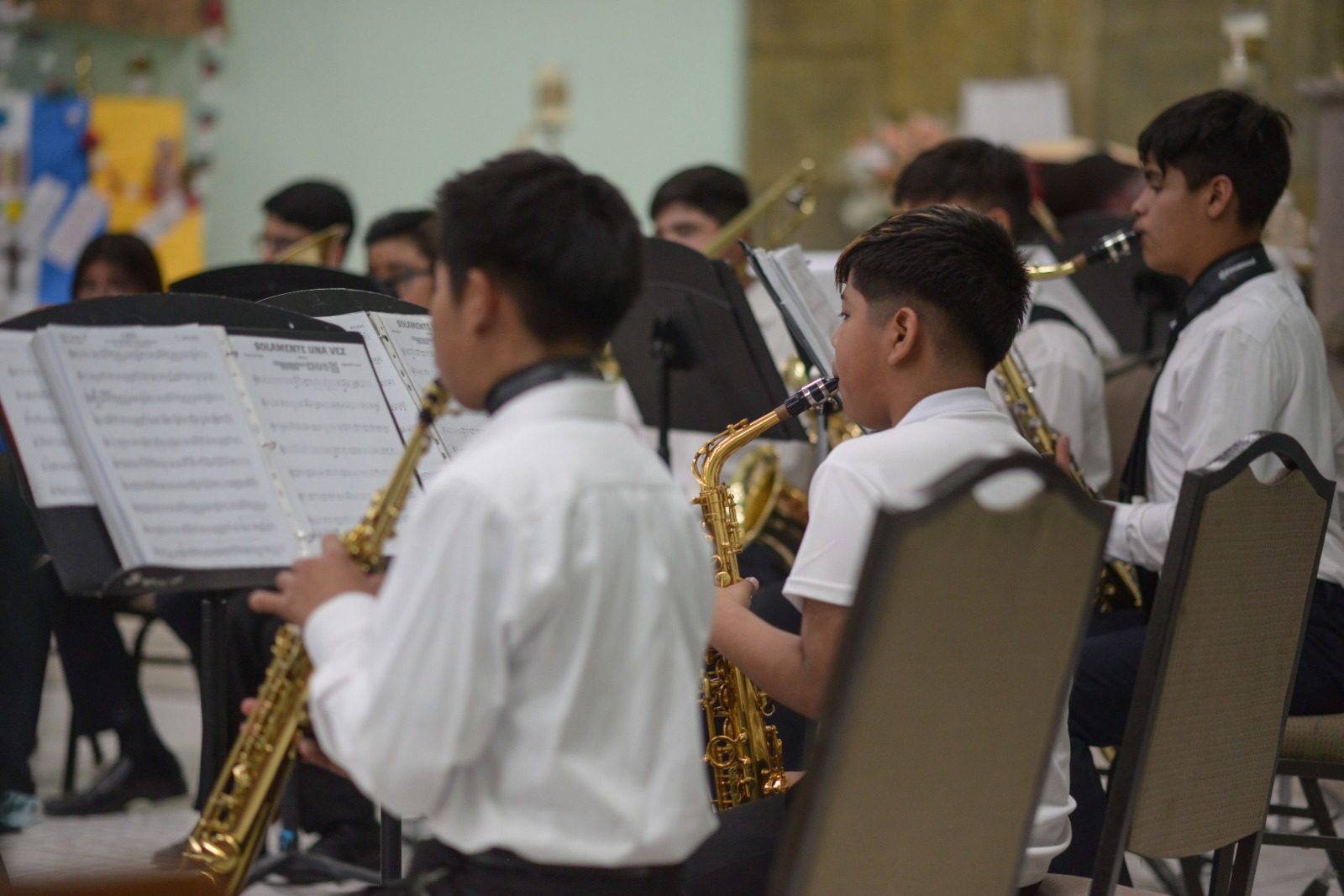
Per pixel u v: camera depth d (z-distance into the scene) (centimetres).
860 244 540
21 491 459
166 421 466
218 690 603
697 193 1098
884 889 399
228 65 2153
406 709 367
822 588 484
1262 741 554
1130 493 755
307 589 411
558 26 2295
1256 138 714
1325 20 2005
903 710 386
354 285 859
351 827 854
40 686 948
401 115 2244
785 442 906
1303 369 702
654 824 384
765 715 648
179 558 445
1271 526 524
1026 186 887
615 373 1052
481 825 382
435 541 375
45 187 1916
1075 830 628
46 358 457
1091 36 2353
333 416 502
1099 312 1109
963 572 389
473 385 417
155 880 402
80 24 2002
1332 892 836
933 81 2378
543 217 403
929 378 526
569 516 381
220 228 2164
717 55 2342
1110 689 651
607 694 386
